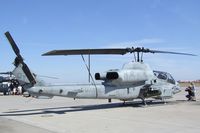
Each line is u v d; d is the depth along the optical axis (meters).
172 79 21.50
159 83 20.38
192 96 23.81
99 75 18.09
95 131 11.00
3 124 12.88
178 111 16.59
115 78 18.00
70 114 16.16
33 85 15.63
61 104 22.64
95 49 15.98
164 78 20.78
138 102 22.14
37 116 15.51
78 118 14.52
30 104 23.02
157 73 20.47
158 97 20.42
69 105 21.59
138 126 11.90
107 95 18.02
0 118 14.96
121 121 13.28
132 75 18.70
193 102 22.27
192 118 13.88
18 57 15.70
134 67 19.06
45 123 13.05
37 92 15.68
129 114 15.68
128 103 21.70
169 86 20.98
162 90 20.45
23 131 11.11
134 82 19.08
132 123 12.68
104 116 15.09
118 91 18.48
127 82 18.61
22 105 22.14
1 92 41.66
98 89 17.64
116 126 12.00
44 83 16.00
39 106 21.16
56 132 10.88
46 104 22.81
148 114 15.52
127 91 18.86
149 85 19.73
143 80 19.42
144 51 18.55
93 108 19.03
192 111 16.56
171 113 15.77
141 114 15.56
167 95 20.80
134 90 19.17
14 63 15.98
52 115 15.84
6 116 15.70
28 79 15.65
